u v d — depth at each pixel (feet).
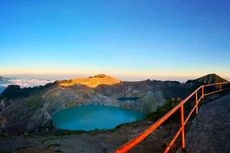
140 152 49.98
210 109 57.36
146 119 90.07
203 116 51.21
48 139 90.74
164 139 55.52
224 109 54.49
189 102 80.18
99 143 74.79
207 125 43.47
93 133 90.48
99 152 66.59
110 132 85.97
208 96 82.64
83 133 95.35
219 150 31.24
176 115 68.08
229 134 36.24
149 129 16.10
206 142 34.71
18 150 76.54
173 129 61.93
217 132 38.32
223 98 71.87
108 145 71.36
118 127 91.76
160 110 84.94
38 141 88.63
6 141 92.58
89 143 77.05
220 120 45.09
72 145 76.69
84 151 69.15
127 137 75.00
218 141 34.30
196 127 43.62
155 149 50.55
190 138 37.93
